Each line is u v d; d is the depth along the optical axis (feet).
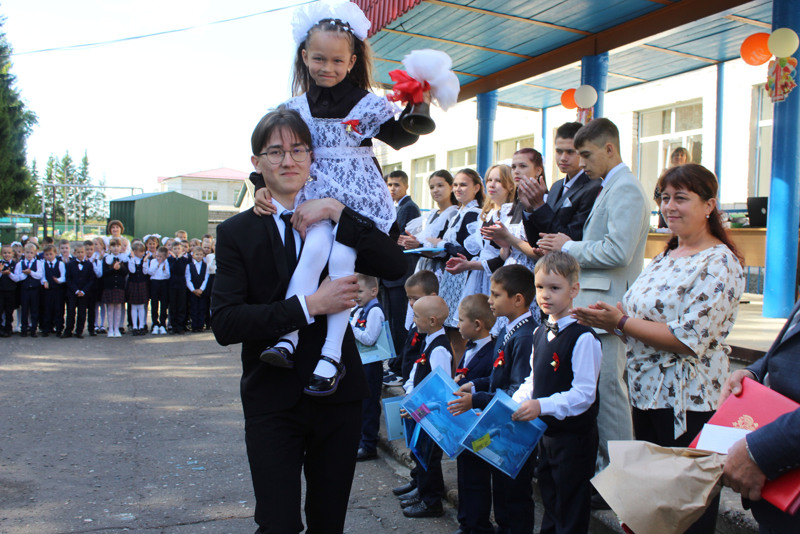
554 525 9.32
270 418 6.80
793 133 19.54
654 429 8.77
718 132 36.63
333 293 6.75
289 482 6.69
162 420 18.31
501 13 23.29
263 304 6.88
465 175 16.38
